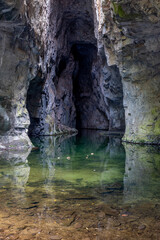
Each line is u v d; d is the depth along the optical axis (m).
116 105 18.38
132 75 11.38
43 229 2.59
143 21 7.43
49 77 16.48
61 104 19.98
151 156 7.80
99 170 5.66
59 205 3.29
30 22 9.27
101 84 19.95
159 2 5.87
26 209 3.12
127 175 5.18
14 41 8.70
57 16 17.03
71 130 19.72
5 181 4.54
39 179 4.73
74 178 4.86
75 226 2.67
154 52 10.19
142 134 11.44
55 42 17.09
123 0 6.71
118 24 7.80
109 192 3.93
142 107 11.58
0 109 8.94
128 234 2.50
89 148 9.90
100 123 25.59
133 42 9.84
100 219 2.85
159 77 10.98
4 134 9.12
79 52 25.09
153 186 4.33
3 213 2.98
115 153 8.47
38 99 14.63
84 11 18.05
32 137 14.56
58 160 6.99
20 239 2.38
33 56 10.40
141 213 3.04
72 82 24.08
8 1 6.89
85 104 26.64
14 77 9.24
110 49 11.92
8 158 7.18
